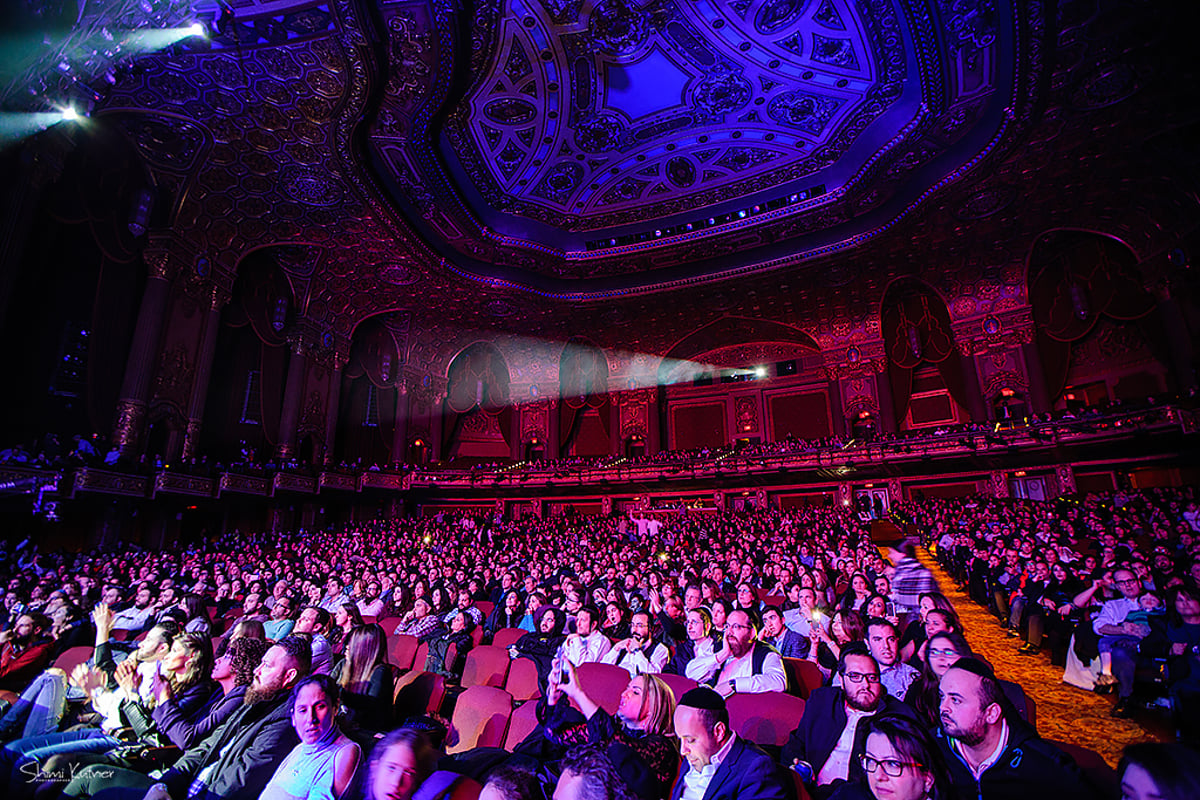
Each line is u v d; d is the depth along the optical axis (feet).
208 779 9.93
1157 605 19.42
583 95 64.49
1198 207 60.23
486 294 95.76
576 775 6.34
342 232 78.64
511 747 13.58
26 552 51.55
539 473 105.50
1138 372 75.46
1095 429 69.87
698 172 76.02
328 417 92.27
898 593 21.20
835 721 10.71
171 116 57.67
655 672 16.92
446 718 16.24
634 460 102.68
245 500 74.69
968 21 48.29
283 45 50.08
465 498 109.29
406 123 61.41
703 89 63.77
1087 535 46.34
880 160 65.62
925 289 92.32
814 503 94.32
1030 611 27.07
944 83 54.29
